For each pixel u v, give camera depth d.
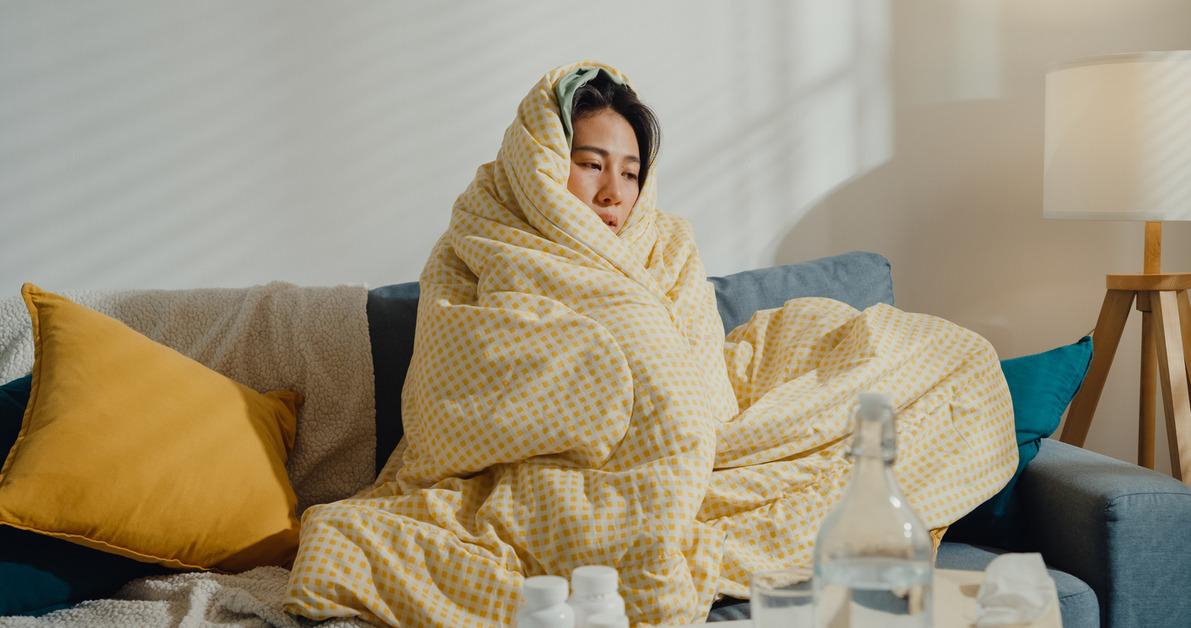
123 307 1.71
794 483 1.41
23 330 1.63
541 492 1.32
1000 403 1.54
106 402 1.39
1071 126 1.96
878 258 2.00
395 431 1.71
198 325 1.72
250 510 1.43
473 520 1.35
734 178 2.21
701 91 2.19
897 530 0.71
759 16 2.20
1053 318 2.33
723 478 1.41
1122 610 1.34
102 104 1.97
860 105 2.25
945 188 2.29
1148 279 2.01
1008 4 2.27
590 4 2.13
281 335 1.71
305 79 2.04
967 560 1.44
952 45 2.27
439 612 1.21
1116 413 2.38
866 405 0.72
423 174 2.09
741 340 1.75
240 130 2.02
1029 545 1.53
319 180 2.05
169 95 1.99
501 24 2.10
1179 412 1.97
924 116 2.27
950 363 1.56
